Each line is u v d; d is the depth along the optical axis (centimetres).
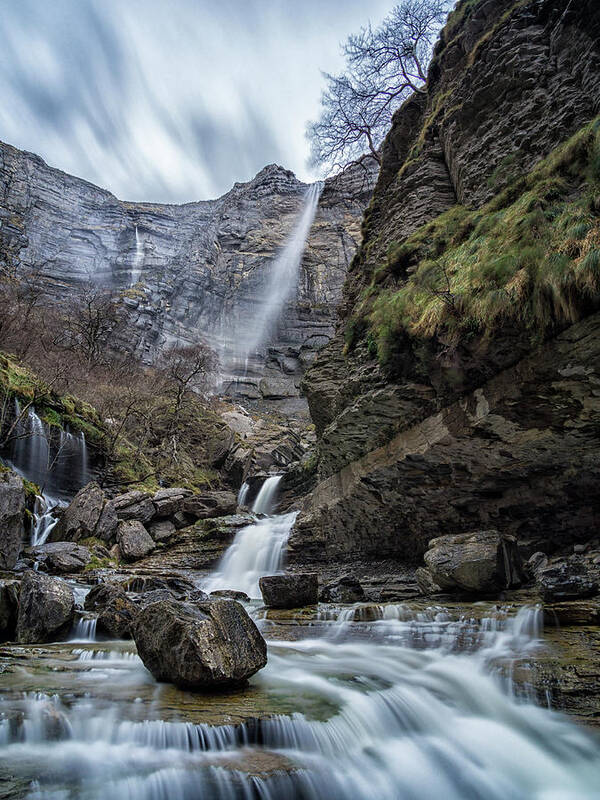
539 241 887
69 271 6919
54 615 818
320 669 654
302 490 2880
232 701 523
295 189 9156
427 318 1070
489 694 566
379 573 1495
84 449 2477
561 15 1399
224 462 3466
